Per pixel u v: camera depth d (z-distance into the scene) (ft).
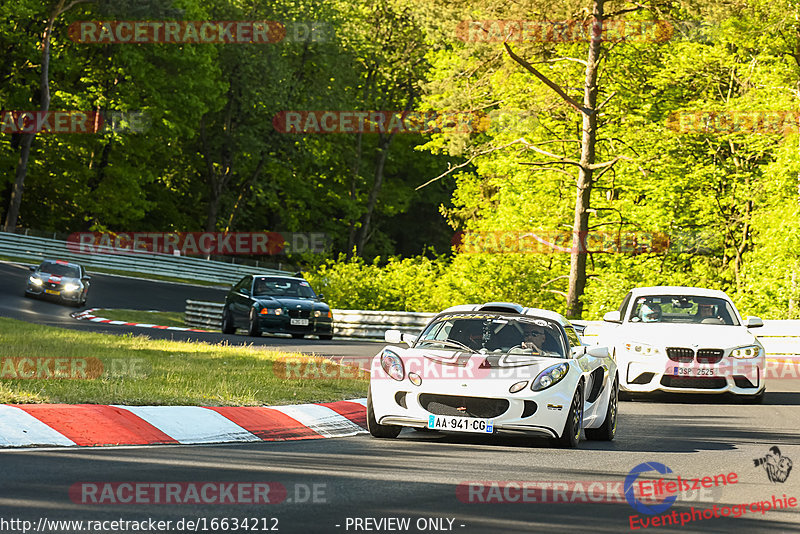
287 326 308.81
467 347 127.24
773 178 392.47
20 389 124.67
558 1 377.30
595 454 117.29
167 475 86.94
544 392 118.93
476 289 426.51
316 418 133.69
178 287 597.93
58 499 73.97
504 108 424.87
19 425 104.68
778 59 419.13
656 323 194.90
